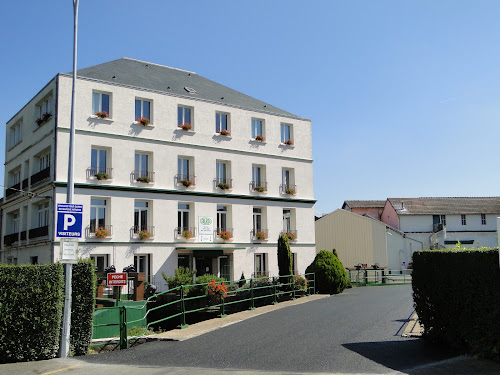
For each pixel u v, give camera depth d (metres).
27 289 11.22
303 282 23.88
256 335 13.12
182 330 14.71
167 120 29.27
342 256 45.38
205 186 30.31
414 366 9.13
